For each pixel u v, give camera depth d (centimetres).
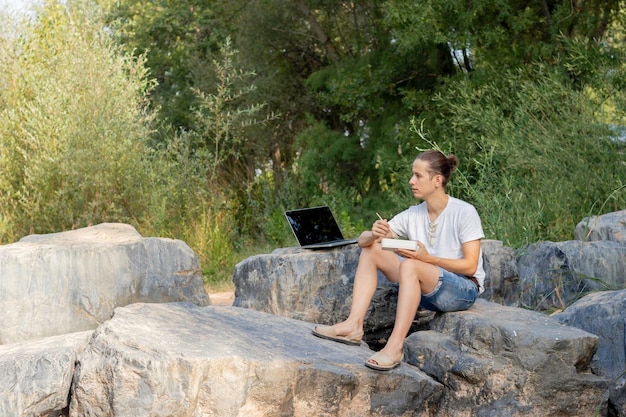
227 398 376
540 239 740
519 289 601
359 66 1362
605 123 834
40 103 1035
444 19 1152
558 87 959
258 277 551
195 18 1844
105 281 598
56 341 420
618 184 756
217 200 1161
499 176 884
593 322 455
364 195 1489
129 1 1914
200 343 395
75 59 1064
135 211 1047
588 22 1117
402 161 1225
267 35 1625
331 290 540
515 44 1140
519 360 412
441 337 451
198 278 643
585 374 417
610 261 593
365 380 412
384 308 533
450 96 1183
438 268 441
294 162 1634
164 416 365
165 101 1834
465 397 427
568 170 815
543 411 410
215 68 1673
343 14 1598
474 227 443
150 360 367
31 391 383
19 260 575
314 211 578
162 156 1152
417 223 461
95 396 375
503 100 1088
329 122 1700
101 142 1010
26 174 991
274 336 436
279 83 1628
